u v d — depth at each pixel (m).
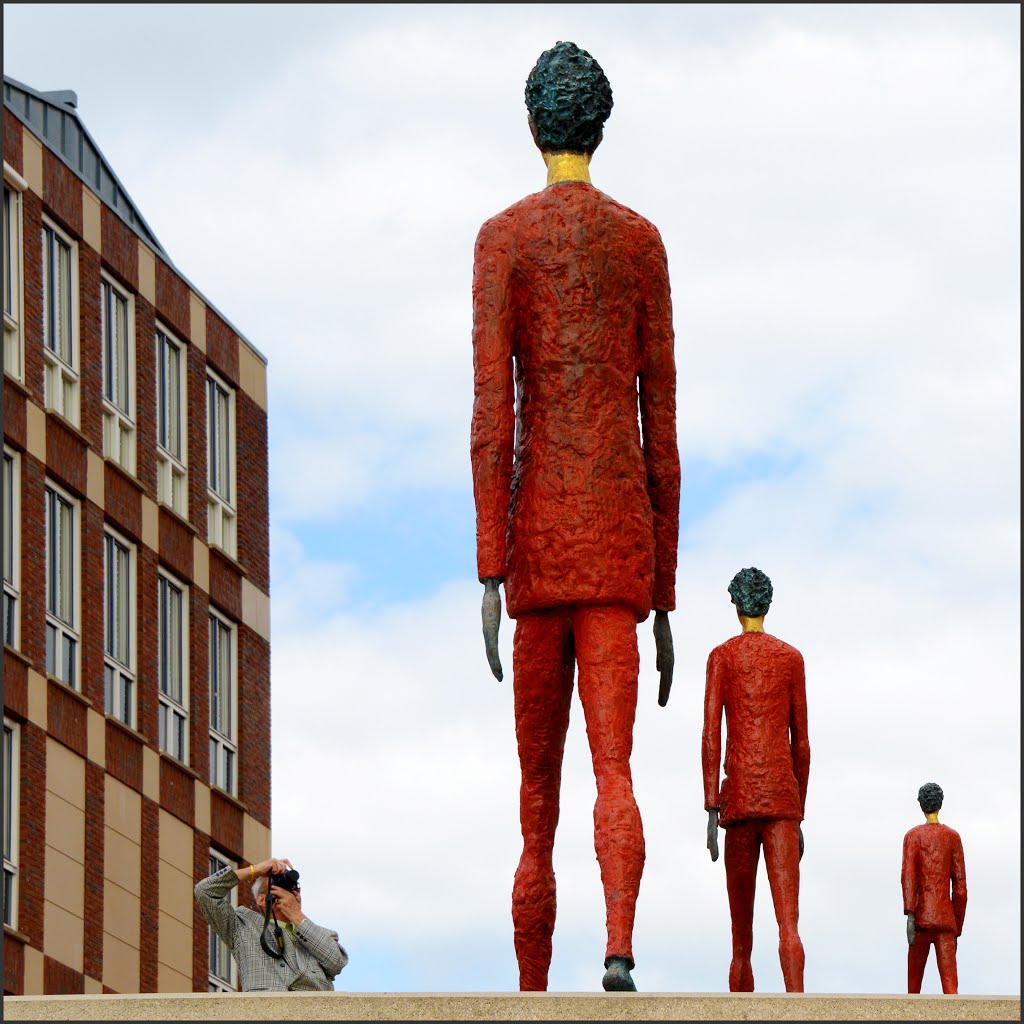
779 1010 11.73
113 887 48.34
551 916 15.16
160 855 50.56
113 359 51.50
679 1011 11.70
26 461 46.75
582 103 15.30
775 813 19.70
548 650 14.99
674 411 15.25
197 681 53.56
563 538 14.75
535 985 15.17
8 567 45.97
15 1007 11.80
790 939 19.56
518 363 15.11
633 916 14.08
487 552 14.70
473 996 11.73
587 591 14.70
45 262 48.72
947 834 26.70
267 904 16.20
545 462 14.85
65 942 46.16
